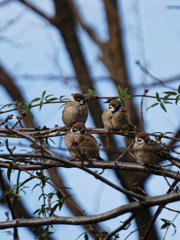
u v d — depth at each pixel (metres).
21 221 8.10
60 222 8.11
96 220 8.11
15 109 10.38
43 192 8.47
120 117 13.66
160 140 9.14
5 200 8.81
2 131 10.02
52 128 10.73
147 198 8.25
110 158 13.74
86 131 11.01
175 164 9.01
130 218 8.45
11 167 8.48
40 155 8.01
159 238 17.22
